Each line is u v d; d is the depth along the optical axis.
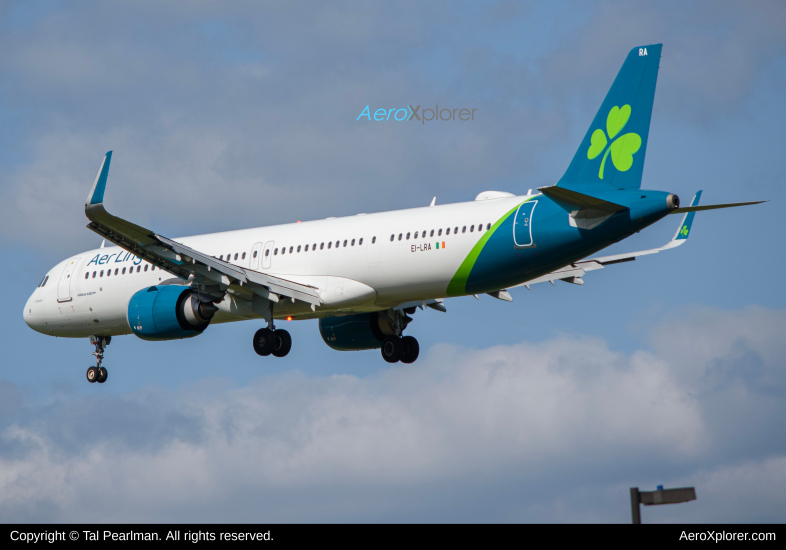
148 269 92.56
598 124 73.38
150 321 82.81
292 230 87.50
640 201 69.38
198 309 82.50
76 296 96.81
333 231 84.12
